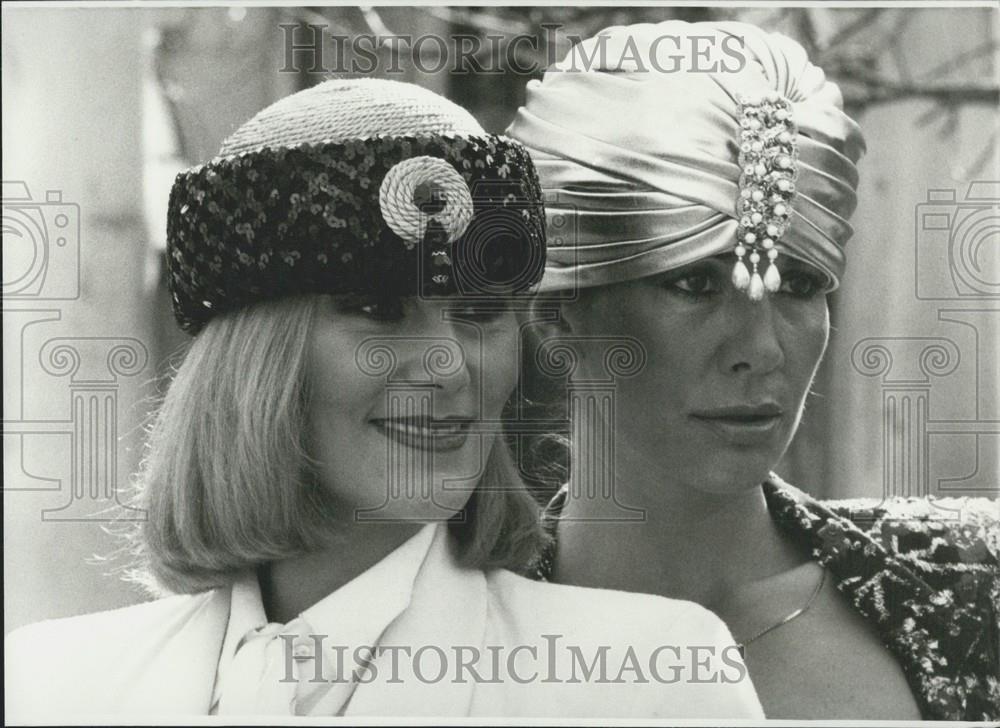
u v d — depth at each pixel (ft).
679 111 7.54
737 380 7.61
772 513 7.82
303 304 6.83
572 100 7.67
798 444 7.91
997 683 7.78
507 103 8.18
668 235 7.50
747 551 7.76
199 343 7.07
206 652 7.26
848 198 7.78
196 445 7.01
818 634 7.74
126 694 7.29
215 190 6.77
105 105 8.35
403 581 7.16
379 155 6.66
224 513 6.93
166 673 7.27
